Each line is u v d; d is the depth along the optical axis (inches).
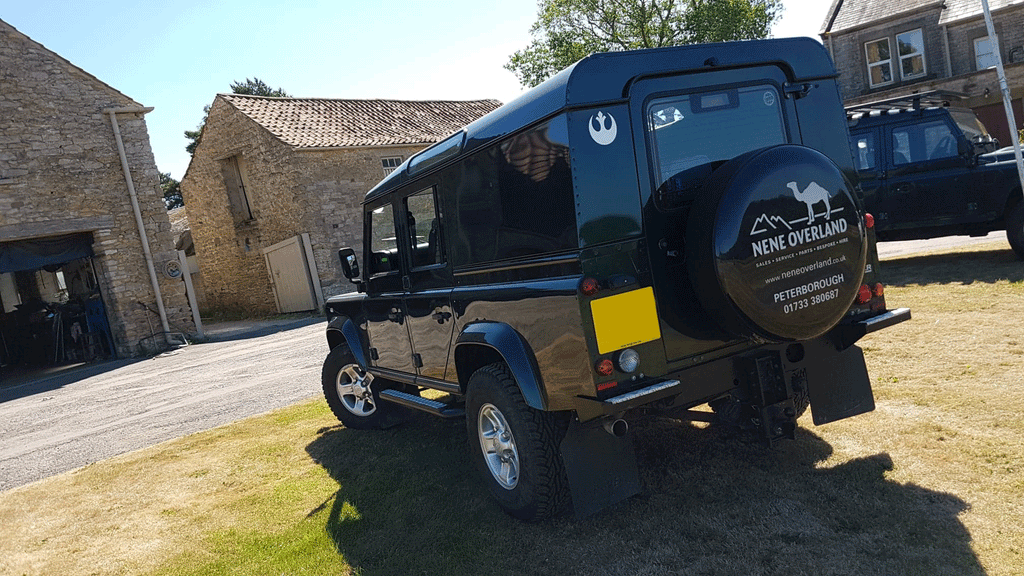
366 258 212.1
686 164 124.6
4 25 563.5
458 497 161.9
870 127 356.5
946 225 336.8
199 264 947.3
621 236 117.7
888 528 116.1
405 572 130.0
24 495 217.6
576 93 116.3
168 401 355.9
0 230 552.4
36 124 577.0
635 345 117.3
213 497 189.3
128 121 630.5
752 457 154.6
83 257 615.2
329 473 194.4
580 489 124.4
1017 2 761.6
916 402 169.8
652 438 176.6
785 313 118.2
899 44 871.7
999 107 800.3
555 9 1084.5
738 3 1042.7
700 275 118.0
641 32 1065.5
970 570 101.3
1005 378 175.3
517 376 129.5
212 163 847.7
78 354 660.7
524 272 130.6
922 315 250.5
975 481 126.9
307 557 143.4
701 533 125.1
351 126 823.1
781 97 136.1
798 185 118.8
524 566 124.7
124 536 170.4
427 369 179.2
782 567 109.5
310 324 641.6
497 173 135.9
